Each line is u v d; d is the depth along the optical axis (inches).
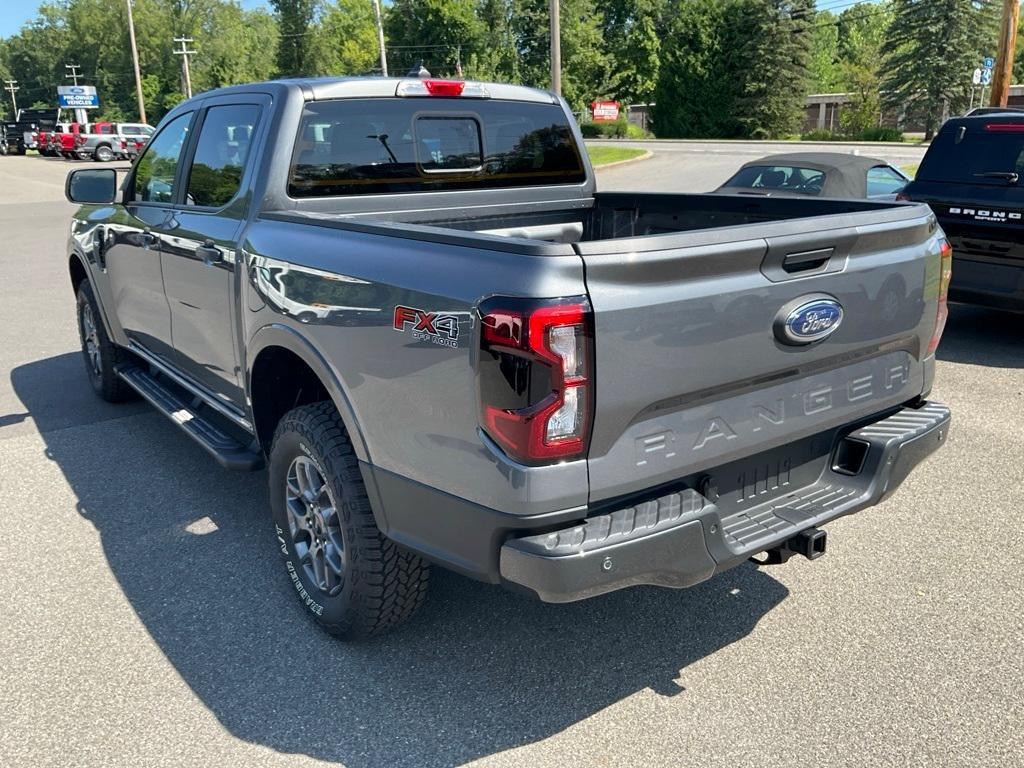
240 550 158.2
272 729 110.8
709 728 109.8
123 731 110.7
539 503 91.1
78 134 1701.5
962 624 131.8
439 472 100.1
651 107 2497.5
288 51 3378.4
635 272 90.9
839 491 118.6
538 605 138.9
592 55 2743.6
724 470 109.3
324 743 108.3
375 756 106.0
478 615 136.1
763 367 104.3
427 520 104.1
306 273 119.4
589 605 138.9
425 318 98.3
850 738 107.4
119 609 138.9
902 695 115.4
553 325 87.0
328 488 118.8
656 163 1258.6
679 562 97.5
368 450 110.0
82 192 190.9
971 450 200.8
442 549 103.3
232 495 182.1
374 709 114.5
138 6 3555.6
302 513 134.0
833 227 107.7
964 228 275.9
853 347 114.5
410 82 152.7
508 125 168.4
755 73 2305.6
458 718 112.6
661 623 133.7
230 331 147.3
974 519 166.9
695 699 115.5
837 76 3457.2
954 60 2287.2
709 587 144.0
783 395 109.8
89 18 3740.2
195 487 186.2
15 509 175.9
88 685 119.8
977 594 140.3
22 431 221.8
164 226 169.6
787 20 2311.8
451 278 96.3
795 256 104.2
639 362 92.7
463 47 2746.1
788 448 116.2
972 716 111.1
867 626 131.7
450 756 105.9
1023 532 161.3
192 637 131.0
